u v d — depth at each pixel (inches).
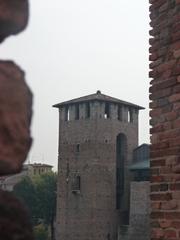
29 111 61.7
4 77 58.9
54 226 2333.9
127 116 2251.5
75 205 2116.1
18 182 2332.7
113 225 2096.5
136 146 2253.9
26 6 62.2
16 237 58.8
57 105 2257.6
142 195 1939.0
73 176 2150.6
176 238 211.8
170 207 218.5
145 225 1903.3
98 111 2140.7
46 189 2362.2
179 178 214.7
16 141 58.7
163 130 229.5
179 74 222.5
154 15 247.4
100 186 2092.8
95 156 2106.3
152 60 244.7
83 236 2063.2
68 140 2203.5
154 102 238.8
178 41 225.5
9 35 62.7
